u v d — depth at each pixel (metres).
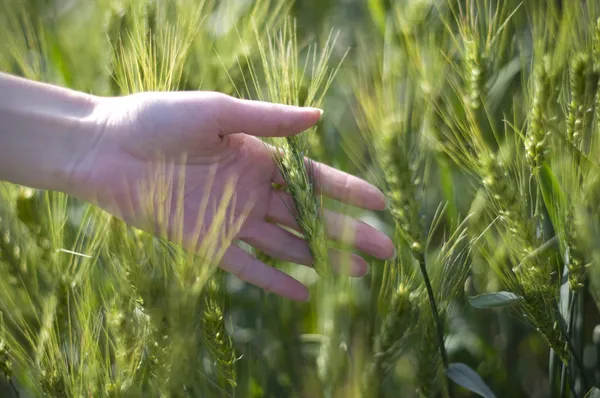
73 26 0.86
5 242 0.71
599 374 0.77
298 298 0.77
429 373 0.73
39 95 0.76
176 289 0.67
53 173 0.75
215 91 0.77
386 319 0.72
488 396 0.70
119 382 0.70
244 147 0.77
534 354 0.84
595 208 0.67
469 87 0.71
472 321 0.83
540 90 0.68
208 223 0.76
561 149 0.68
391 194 0.69
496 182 0.68
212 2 0.80
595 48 0.68
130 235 0.69
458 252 0.74
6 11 0.79
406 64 0.75
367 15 0.90
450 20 0.80
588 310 0.85
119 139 0.75
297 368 0.78
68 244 0.76
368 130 0.71
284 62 0.73
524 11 0.81
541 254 0.69
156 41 0.77
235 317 0.84
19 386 0.80
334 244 0.72
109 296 0.74
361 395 0.69
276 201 0.78
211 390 0.74
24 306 0.72
